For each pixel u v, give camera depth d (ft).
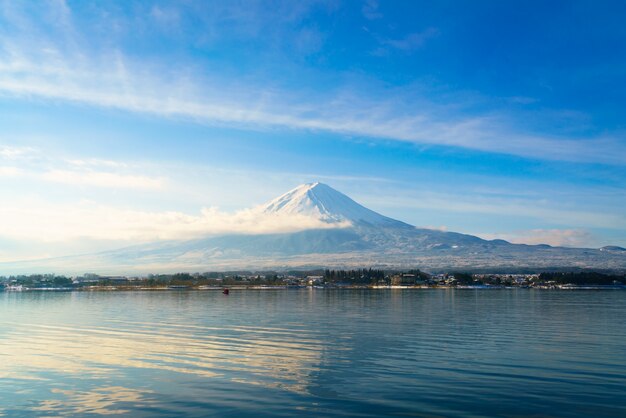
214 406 93.91
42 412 92.17
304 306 385.29
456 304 407.44
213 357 141.90
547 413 89.40
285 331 204.54
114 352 151.23
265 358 140.05
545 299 502.79
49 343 171.22
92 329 216.33
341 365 129.80
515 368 125.80
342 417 87.30
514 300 480.64
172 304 425.69
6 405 96.37
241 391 104.12
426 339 178.19
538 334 192.44
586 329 209.87
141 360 137.80
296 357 141.69
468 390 103.96
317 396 100.22
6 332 206.49
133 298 567.18
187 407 93.45
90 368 127.34
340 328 215.72
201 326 226.99
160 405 94.89
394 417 87.45
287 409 91.86
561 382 110.73
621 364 130.82
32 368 127.75
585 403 94.94
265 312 318.45
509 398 98.17
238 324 236.43
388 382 111.14
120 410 92.53
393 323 239.30
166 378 115.75
